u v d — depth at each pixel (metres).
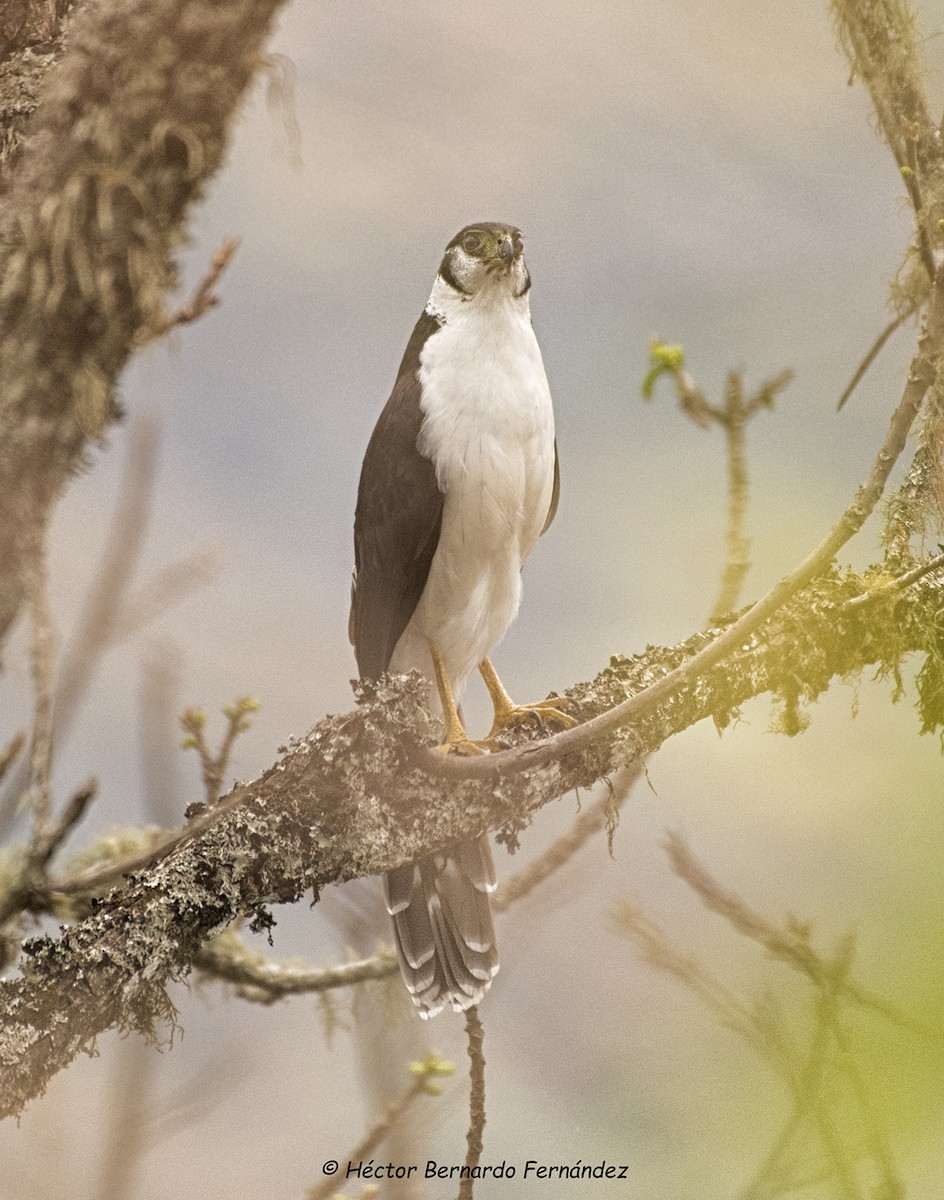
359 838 5.77
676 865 5.95
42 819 6.16
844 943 5.04
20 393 4.06
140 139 4.04
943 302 5.46
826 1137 5.10
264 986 7.30
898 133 7.36
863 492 5.14
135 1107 5.51
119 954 5.22
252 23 4.07
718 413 6.61
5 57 5.45
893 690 7.05
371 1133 5.94
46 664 5.95
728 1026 5.77
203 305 5.91
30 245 4.06
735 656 6.82
